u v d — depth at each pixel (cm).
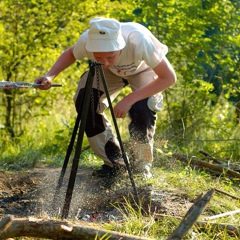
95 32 636
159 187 737
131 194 688
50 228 513
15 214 696
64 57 738
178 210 666
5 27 1358
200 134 1252
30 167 945
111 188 760
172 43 1312
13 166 936
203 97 1334
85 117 623
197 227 595
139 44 679
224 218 637
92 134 799
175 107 1334
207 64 1434
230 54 1409
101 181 798
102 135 799
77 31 1402
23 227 509
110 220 628
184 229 514
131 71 722
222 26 1346
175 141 1162
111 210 704
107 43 635
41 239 550
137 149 780
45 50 1365
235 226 596
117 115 679
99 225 599
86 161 977
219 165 919
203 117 1294
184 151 1104
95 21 637
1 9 1348
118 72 728
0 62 1351
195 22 1316
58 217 641
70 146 665
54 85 727
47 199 745
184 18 1319
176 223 604
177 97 1365
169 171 861
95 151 810
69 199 633
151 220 604
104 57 640
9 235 503
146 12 1327
